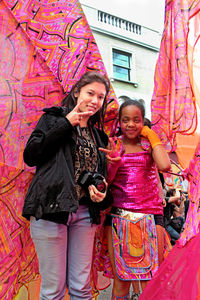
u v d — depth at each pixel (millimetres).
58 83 1984
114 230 1719
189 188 1430
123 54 9711
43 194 1347
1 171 1669
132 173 1770
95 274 2020
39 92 1886
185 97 1683
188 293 1015
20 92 1794
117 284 1696
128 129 1802
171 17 1793
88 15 9125
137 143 1865
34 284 1811
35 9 1942
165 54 1861
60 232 1415
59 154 1423
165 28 1836
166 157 1706
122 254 1663
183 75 1699
